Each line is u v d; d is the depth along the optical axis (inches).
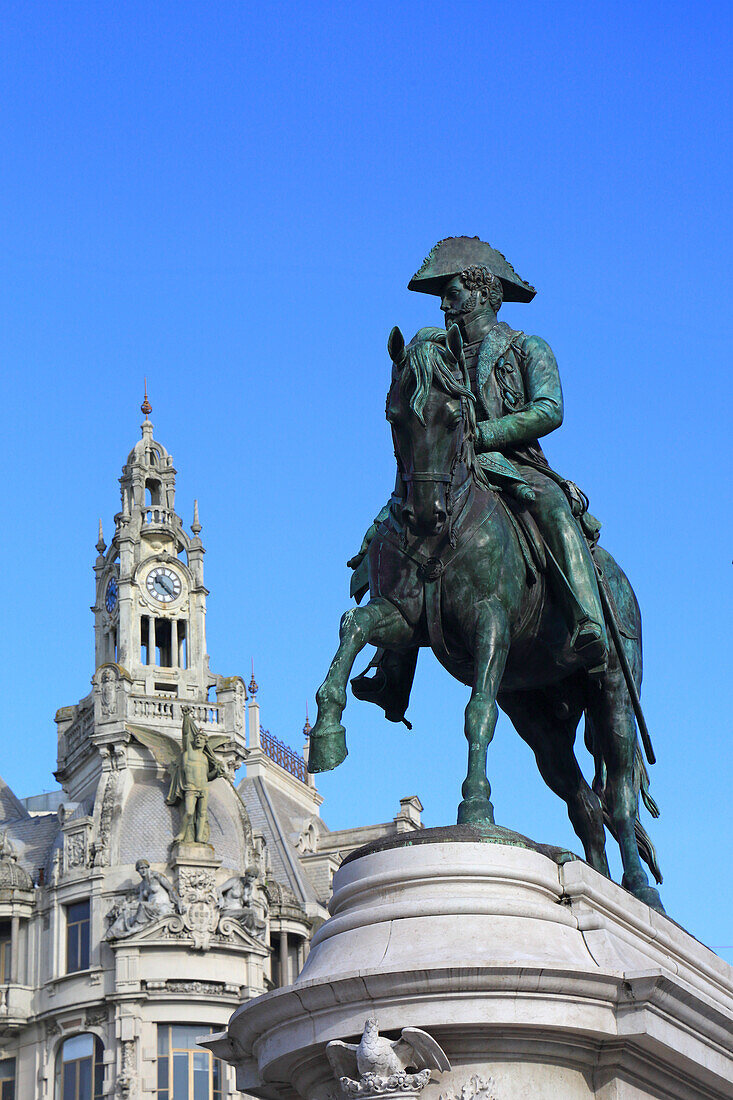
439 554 359.6
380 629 360.8
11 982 2101.4
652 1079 324.5
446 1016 295.4
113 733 2201.0
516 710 418.0
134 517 2415.1
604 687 410.0
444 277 430.0
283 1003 309.7
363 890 322.3
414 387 349.1
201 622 2370.8
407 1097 292.8
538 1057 302.7
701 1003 322.0
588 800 415.5
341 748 342.3
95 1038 2043.6
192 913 2060.8
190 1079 2006.6
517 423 389.1
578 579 372.8
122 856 2121.1
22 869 2185.0
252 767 2578.7
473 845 320.2
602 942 317.7
